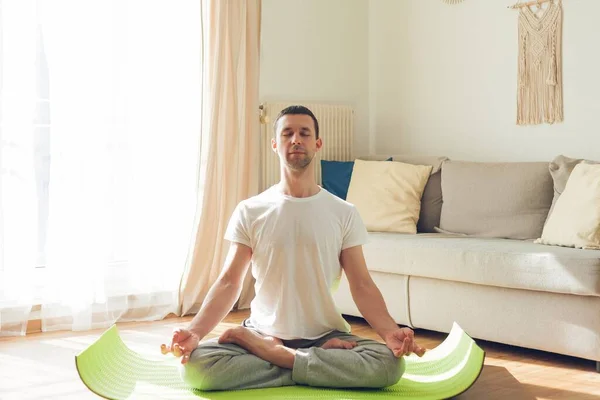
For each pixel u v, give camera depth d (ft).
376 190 14.89
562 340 10.50
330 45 17.56
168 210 14.84
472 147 16.12
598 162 12.51
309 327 8.85
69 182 13.47
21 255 13.03
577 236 11.32
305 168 8.72
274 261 8.68
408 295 12.57
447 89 16.58
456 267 11.63
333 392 8.17
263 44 16.44
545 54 14.66
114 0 14.03
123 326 13.79
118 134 14.19
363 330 13.09
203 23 14.82
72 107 13.48
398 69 17.62
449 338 10.09
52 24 13.33
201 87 14.83
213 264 15.01
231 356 8.24
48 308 13.38
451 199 14.32
